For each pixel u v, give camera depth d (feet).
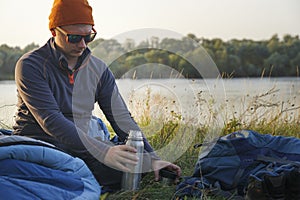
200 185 10.01
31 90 10.10
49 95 10.14
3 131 11.18
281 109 17.30
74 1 10.07
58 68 10.36
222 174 10.16
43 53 10.41
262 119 16.63
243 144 10.37
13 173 8.58
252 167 10.11
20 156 8.82
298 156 10.30
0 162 8.67
